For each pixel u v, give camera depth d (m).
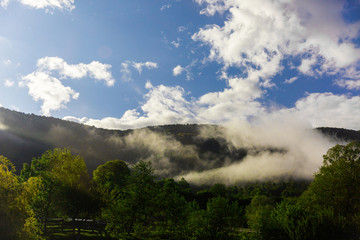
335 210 28.66
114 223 26.17
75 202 30.34
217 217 21.41
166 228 24.42
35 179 21.56
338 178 31.38
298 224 19.41
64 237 30.30
